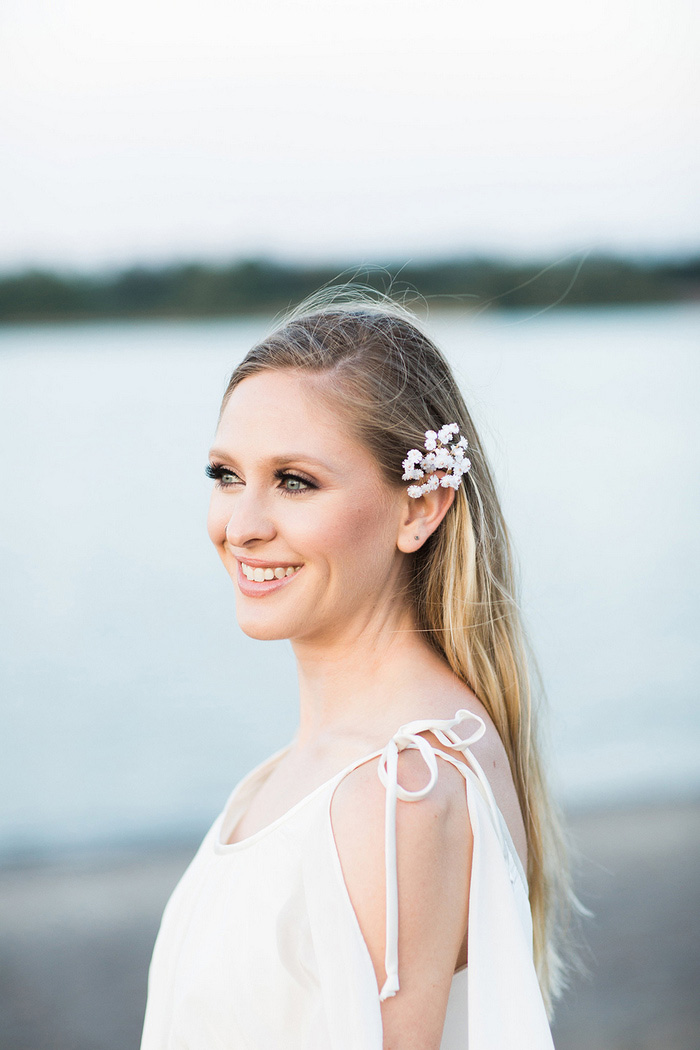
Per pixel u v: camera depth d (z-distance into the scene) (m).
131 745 10.47
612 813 8.05
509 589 1.96
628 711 10.90
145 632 14.12
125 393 30.72
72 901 6.80
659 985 5.25
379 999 1.36
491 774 1.69
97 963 5.84
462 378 2.18
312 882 1.45
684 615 13.92
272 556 1.71
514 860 1.58
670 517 17.98
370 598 1.79
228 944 1.63
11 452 23.67
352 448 1.71
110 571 16.75
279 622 1.73
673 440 22.47
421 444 1.78
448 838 1.45
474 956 1.44
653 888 6.44
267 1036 1.56
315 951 1.44
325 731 1.81
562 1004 5.11
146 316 40.66
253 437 1.71
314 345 1.76
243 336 40.25
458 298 2.36
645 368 29.81
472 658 1.87
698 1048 4.66
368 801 1.45
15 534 18.33
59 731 10.94
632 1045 4.72
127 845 8.01
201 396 30.11
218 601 15.50
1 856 7.77
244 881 1.65
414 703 1.75
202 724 11.12
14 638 13.86
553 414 24.50
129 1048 4.95
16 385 32.09
